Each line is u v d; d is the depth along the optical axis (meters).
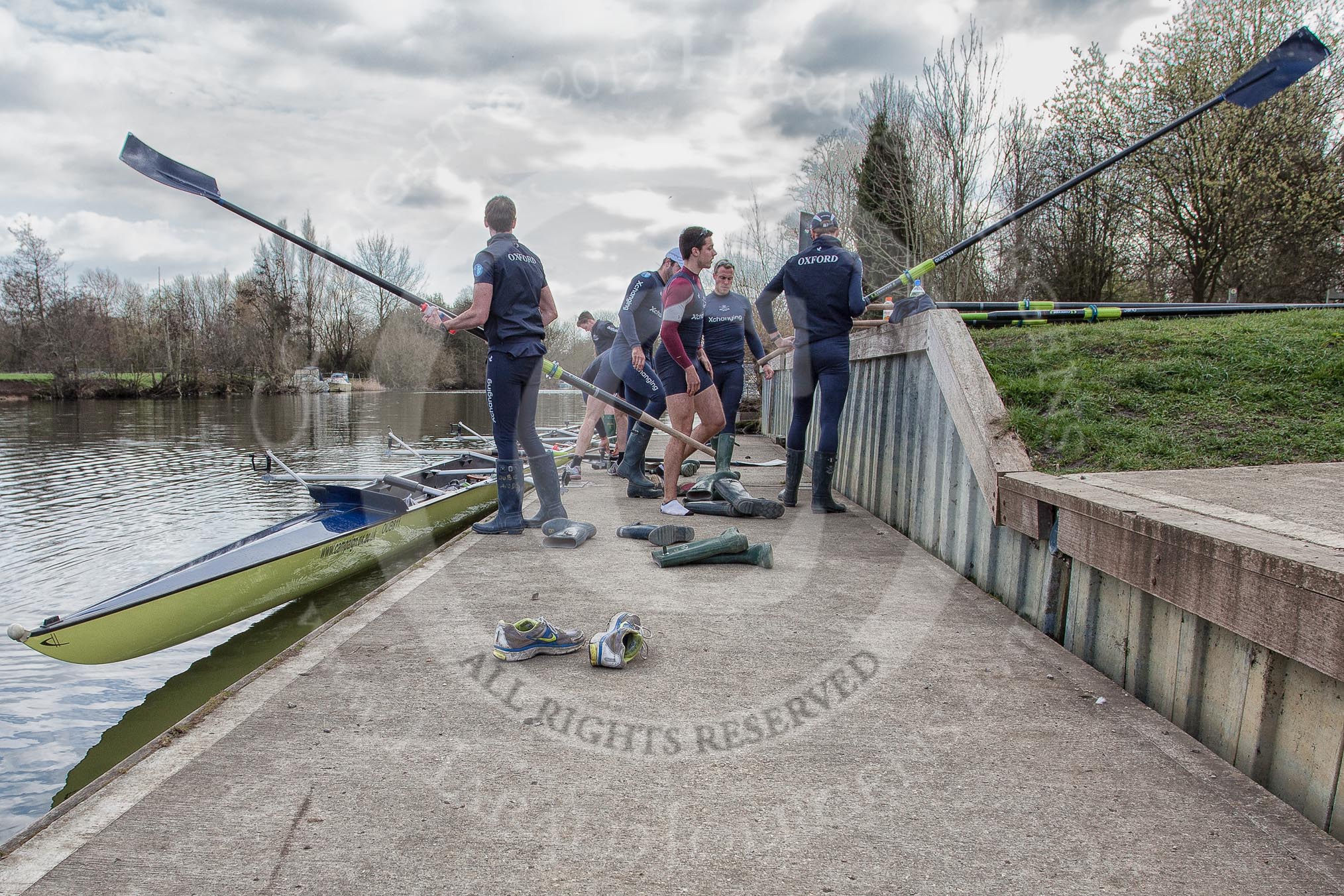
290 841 1.53
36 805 2.59
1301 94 15.22
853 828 1.58
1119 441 3.27
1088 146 16.45
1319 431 3.29
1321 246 15.80
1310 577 1.58
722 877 1.42
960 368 3.56
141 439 16.14
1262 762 1.80
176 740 1.94
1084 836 1.55
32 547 6.46
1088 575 2.53
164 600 3.54
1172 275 17.02
